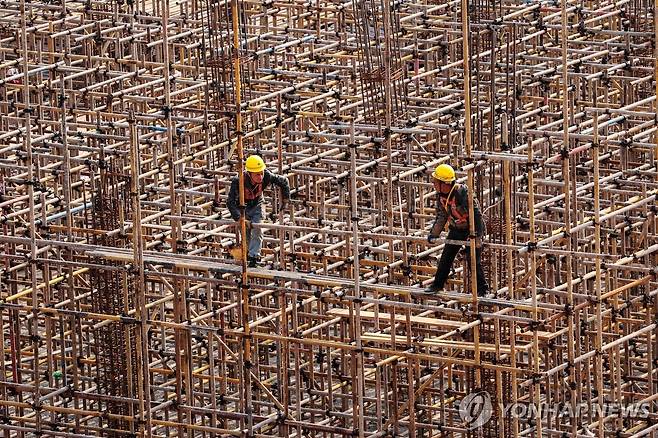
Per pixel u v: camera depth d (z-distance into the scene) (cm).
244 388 11281
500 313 10594
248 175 10775
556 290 11038
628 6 15300
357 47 13725
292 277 10788
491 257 11112
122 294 11525
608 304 12269
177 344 11344
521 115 13050
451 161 12006
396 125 12250
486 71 13762
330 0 16150
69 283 11775
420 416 11938
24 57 11169
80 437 11462
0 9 16488
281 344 11531
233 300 12775
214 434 11644
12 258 11456
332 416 11750
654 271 11325
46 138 12762
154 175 12825
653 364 12344
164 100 12444
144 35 15212
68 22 16162
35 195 12488
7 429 11744
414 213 12269
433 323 10719
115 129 13600
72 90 13788
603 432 11312
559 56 14975
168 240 11906
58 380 12762
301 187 13250
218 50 13212
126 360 11388
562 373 12038
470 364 10688
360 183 13912
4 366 11919
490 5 13962
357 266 10594
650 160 13475
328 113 13575
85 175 13350
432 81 14462
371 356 12169
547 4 15538
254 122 13512
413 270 12025
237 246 11031
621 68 13825
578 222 11675
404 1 16100
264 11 15850
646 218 11831
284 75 14275
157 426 12250
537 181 11925
